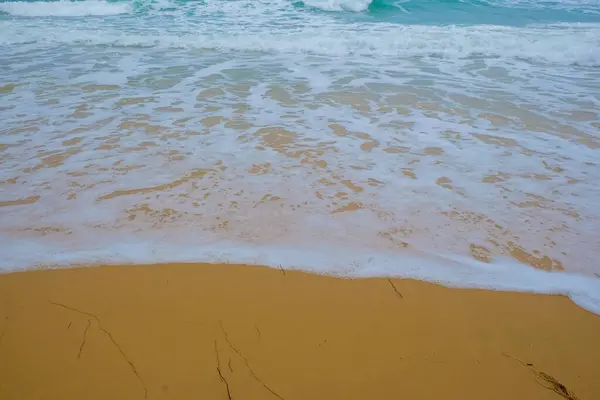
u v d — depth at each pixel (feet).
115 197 10.60
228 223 9.73
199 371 6.44
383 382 6.35
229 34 29.35
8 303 7.61
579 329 7.30
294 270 8.46
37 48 26.76
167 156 12.70
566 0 41.91
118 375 6.35
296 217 9.96
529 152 13.46
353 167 12.26
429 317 7.48
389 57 25.61
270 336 7.04
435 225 9.76
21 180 11.28
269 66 23.35
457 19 35.19
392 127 15.23
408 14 36.70
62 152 12.85
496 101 18.22
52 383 6.24
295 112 16.56
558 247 9.12
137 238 9.23
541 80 21.59
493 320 7.44
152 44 27.91
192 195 10.74
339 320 7.38
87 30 30.63
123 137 13.99
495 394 6.23
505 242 9.27
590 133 15.02
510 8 39.14
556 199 10.84
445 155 13.15
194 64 23.58
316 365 6.57
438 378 6.43
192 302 7.68
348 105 17.43
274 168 12.11
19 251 8.79
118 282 8.10
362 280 8.25
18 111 16.15
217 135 14.28
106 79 20.53
